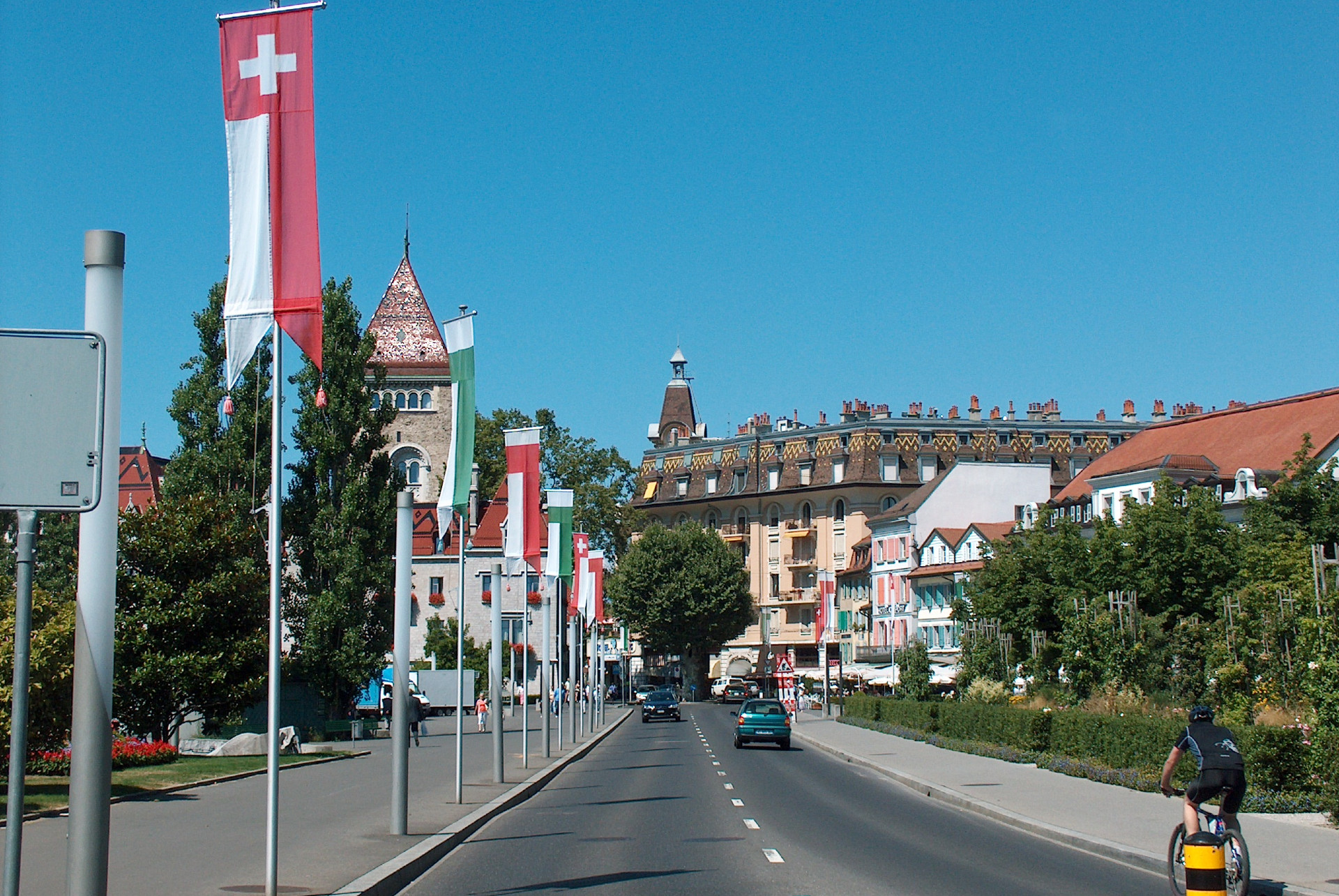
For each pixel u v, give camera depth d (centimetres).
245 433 4938
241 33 1411
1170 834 1812
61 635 2206
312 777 3023
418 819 2027
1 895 788
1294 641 2617
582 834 1939
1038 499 9212
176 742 3950
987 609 4875
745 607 10875
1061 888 1373
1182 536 4138
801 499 11906
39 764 2484
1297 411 5897
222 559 3516
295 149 1400
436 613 9200
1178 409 10900
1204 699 3042
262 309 1379
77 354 817
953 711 4359
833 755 4197
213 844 1691
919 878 1444
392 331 9588
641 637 11069
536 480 3353
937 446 11444
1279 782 2133
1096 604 3631
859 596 10544
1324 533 4059
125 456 9962
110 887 1298
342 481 5244
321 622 4962
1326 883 1326
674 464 13200
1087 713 3091
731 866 1548
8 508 802
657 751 4494
